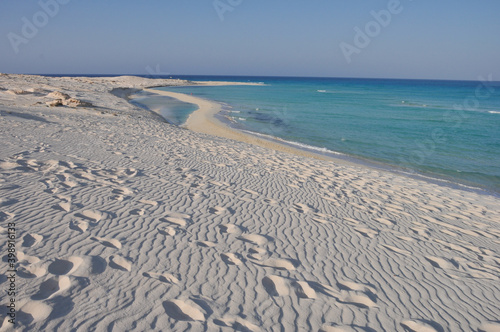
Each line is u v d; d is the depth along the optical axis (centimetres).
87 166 691
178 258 351
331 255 407
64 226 390
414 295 336
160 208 496
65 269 304
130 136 1205
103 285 285
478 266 430
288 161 1089
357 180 914
